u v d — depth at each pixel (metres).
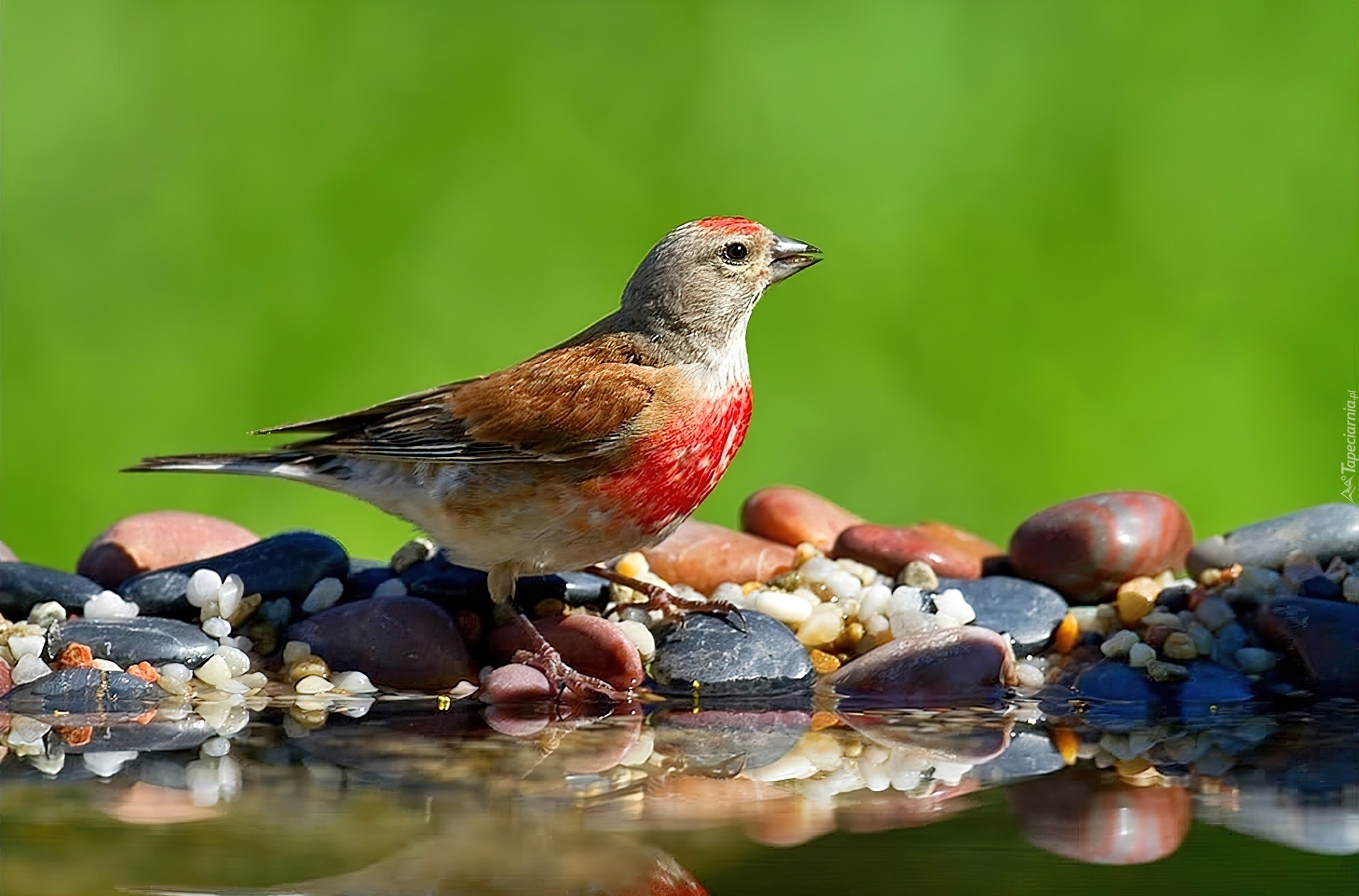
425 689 8.87
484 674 8.91
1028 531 10.09
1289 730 7.92
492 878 5.72
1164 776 7.01
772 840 6.11
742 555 10.25
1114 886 5.58
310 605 9.49
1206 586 9.68
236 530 10.47
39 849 5.93
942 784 6.90
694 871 5.80
